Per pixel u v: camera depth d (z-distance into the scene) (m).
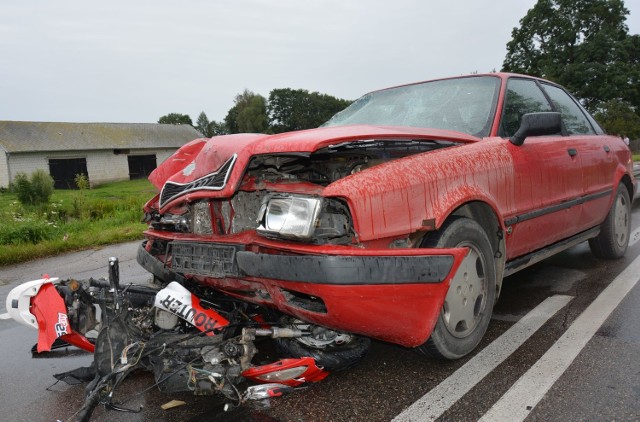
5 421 2.91
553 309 4.32
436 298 2.85
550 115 3.65
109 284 3.26
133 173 55.97
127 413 2.93
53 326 2.88
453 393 2.98
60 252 8.41
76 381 3.22
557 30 53.56
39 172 24.31
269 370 2.99
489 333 3.86
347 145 2.91
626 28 52.94
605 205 5.33
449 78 4.61
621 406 2.76
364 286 2.56
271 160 2.99
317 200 2.63
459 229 3.17
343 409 2.86
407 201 2.87
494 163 3.53
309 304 2.84
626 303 4.38
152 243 3.81
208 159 3.27
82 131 53.00
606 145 5.41
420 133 3.20
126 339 2.94
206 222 3.27
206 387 2.84
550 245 4.54
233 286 3.07
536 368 3.24
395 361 3.47
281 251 2.76
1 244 8.78
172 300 3.06
